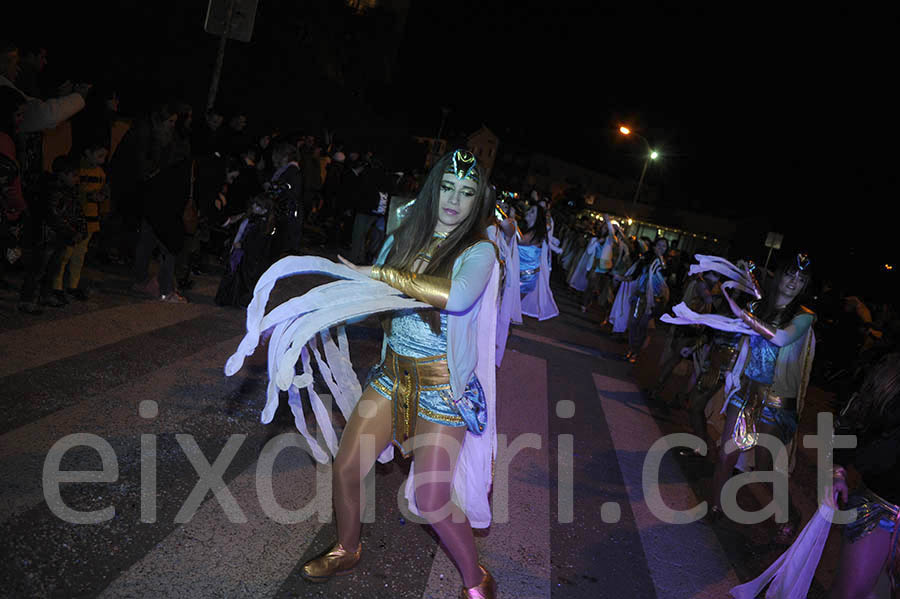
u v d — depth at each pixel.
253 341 3.09
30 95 8.03
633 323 11.10
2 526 3.05
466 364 3.11
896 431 3.27
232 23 8.95
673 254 20.12
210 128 9.64
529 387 7.95
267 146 12.23
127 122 10.43
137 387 4.89
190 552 3.24
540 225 10.44
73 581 2.84
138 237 7.62
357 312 2.96
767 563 4.67
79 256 6.49
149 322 6.47
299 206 9.34
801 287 4.98
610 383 9.20
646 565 4.25
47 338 5.40
